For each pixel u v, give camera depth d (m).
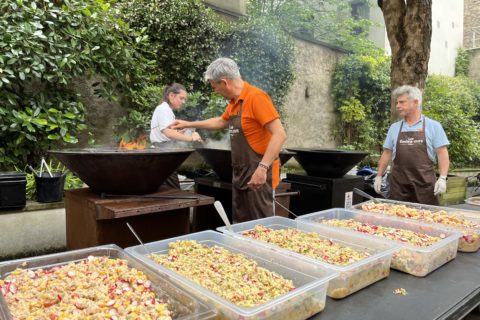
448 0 13.47
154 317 1.14
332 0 10.03
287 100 7.12
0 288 1.25
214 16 5.65
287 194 3.32
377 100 8.59
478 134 9.38
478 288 1.57
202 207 3.63
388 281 1.61
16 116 3.63
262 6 8.43
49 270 1.47
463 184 5.54
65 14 3.94
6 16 3.64
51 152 2.24
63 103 4.12
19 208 3.32
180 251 1.67
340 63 8.00
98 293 1.25
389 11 4.38
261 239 1.86
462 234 2.01
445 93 9.89
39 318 1.09
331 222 2.25
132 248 1.62
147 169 2.13
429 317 1.30
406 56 4.30
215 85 2.56
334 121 8.09
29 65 3.74
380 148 8.88
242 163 2.63
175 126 3.18
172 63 5.27
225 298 1.23
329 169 3.84
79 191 2.44
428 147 3.12
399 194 3.27
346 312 1.33
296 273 1.48
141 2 5.04
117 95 4.80
